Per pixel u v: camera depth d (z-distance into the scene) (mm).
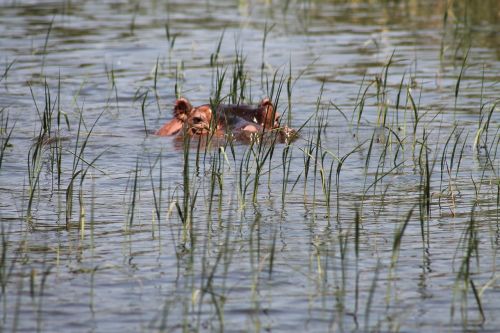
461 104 28906
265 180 21297
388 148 24062
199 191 20344
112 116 28297
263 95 30406
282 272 15555
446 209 19016
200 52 37312
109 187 20703
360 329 13469
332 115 27891
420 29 41906
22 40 39406
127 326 13539
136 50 37750
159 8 48656
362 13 46719
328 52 37156
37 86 31688
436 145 24047
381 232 17578
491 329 13438
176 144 24781
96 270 15617
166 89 31625
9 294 14656
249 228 17781
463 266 14719
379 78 31344
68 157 23359
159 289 14844
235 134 24938
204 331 13375
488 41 38719
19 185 20844
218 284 15055
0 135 25531
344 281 15148
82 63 35344
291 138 24297
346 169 22172
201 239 17172
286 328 13484
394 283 15094
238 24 43562
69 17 45312
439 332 13375
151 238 17266
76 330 13406
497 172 21609
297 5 49688
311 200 19688
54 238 17250
